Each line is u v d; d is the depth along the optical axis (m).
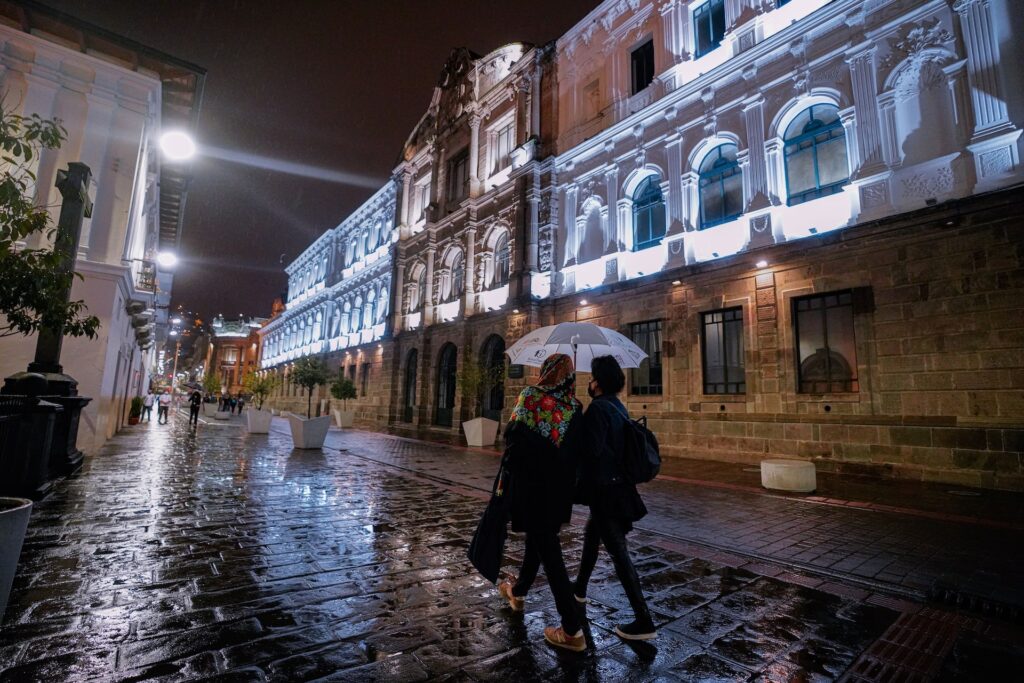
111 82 12.15
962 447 8.80
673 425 13.59
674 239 14.47
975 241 8.99
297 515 6.17
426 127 29.30
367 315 33.69
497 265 21.86
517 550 5.10
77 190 7.17
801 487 8.17
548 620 3.36
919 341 9.48
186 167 19.53
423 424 24.39
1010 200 8.56
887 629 3.35
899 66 10.45
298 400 43.56
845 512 6.87
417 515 6.39
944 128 9.76
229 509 6.34
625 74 17.11
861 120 10.89
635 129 16.09
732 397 12.45
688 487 8.88
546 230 18.72
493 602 3.65
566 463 3.06
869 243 10.30
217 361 86.75
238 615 3.29
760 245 12.41
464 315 22.47
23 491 6.21
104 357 11.17
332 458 12.20
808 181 11.95
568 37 19.31
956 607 3.75
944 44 9.91
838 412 10.48
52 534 4.95
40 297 4.52
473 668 2.71
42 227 4.02
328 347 38.75
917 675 2.76
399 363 27.88
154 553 4.49
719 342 13.06
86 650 2.76
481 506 7.03
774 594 3.95
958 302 9.08
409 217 29.83
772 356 11.69
